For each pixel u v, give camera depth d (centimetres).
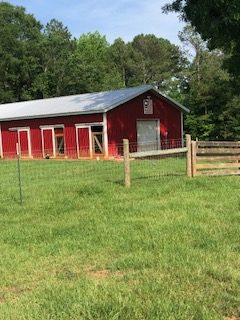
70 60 6838
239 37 2427
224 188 1192
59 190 1249
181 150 1379
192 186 1232
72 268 637
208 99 4153
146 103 3291
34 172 1778
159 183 1291
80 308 480
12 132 3666
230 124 4038
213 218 884
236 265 607
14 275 620
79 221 923
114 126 3078
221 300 492
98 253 699
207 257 642
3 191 1300
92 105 3145
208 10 2278
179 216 911
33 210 1054
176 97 6297
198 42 5116
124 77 9175
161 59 8881
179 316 452
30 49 6688
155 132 3356
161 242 732
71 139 3244
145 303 485
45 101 3916
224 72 4362
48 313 478
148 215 939
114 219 918
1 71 6481
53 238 804
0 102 6500
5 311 491
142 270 605
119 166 1786
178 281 553
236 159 1466
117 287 541
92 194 1184
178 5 2558
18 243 785
